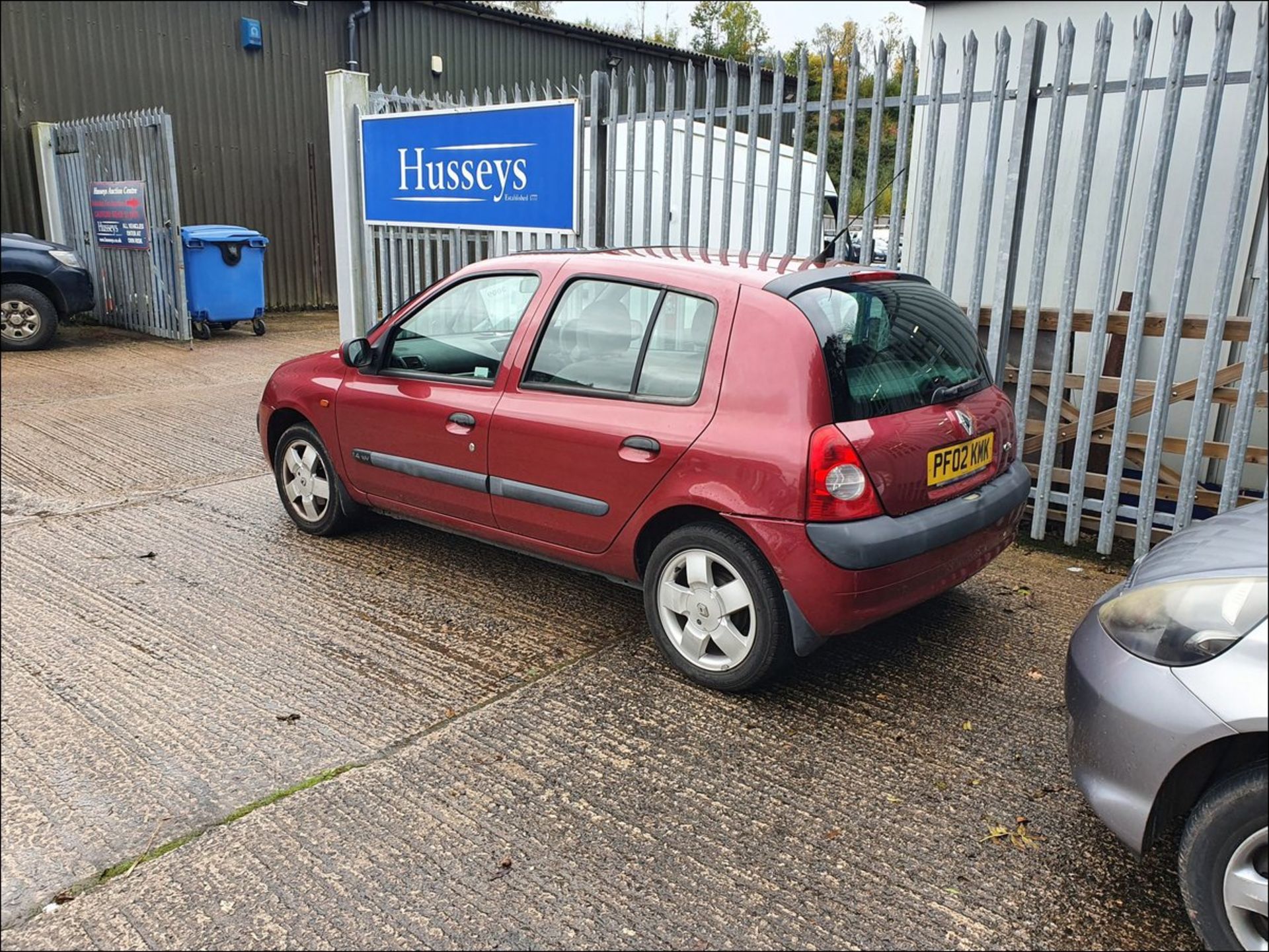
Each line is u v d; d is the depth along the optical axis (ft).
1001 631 13.50
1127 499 17.95
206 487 20.03
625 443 11.73
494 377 13.43
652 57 61.52
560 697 11.51
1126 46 18.79
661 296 11.93
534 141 22.34
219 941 7.63
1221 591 7.20
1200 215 14.70
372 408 14.96
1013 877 8.44
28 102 41.19
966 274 21.03
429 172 24.88
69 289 36.47
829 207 32.24
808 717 11.11
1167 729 7.06
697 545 11.41
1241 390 14.84
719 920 7.88
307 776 9.87
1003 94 15.93
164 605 14.03
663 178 19.99
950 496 11.46
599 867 8.52
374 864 8.53
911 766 10.14
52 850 8.70
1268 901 6.66
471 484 13.70
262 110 46.68
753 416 10.78
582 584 14.99
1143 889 8.29
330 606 14.03
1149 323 15.70
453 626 13.46
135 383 30.86
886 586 10.61
